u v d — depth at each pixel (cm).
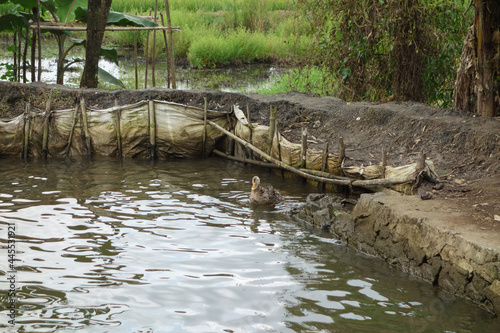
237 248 745
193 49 2439
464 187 816
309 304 601
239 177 1093
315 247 769
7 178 1027
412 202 762
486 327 559
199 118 1239
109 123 1219
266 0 3147
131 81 1953
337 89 1474
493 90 1055
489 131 942
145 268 672
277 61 2647
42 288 613
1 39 2808
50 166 1130
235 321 558
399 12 1256
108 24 1524
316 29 1434
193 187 1012
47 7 1519
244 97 1323
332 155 1012
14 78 1611
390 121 1117
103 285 625
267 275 668
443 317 579
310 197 939
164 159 1237
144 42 2691
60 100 1320
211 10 3597
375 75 1370
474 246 605
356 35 1370
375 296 627
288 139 1152
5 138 1187
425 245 675
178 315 566
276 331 541
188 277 653
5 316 552
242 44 2600
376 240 752
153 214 859
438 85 1381
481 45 1041
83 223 808
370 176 937
